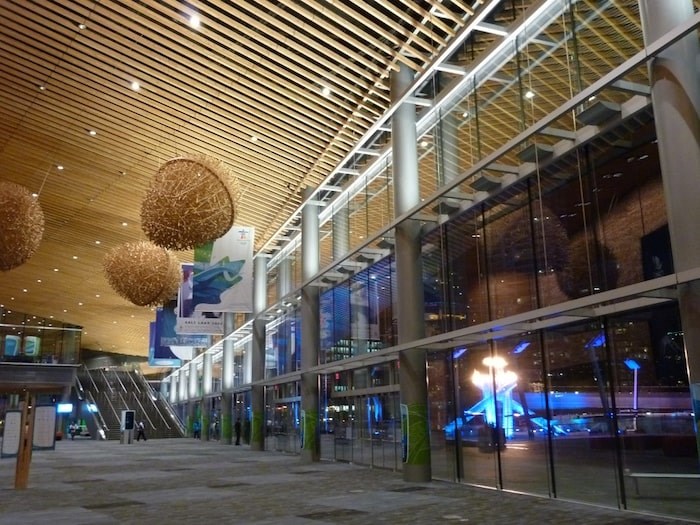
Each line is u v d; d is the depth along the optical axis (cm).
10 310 4078
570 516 765
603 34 872
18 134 1520
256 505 916
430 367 1288
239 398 3112
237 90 1248
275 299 2453
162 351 2681
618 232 857
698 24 620
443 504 889
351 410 1698
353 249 1479
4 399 4188
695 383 628
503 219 1091
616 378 857
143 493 1087
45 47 1139
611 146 873
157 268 1446
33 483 1274
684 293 646
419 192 1286
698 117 653
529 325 993
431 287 1276
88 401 4050
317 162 1544
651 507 794
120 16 1044
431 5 1019
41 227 1040
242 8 1034
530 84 1005
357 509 857
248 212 1925
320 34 1063
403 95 1208
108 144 1521
